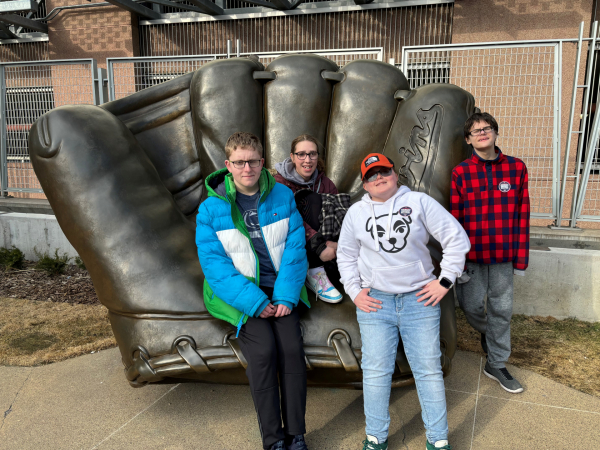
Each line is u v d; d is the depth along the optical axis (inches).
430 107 106.9
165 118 121.3
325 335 84.3
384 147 116.0
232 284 74.6
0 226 208.1
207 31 296.4
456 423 87.2
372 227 75.5
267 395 72.2
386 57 263.9
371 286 77.6
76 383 102.9
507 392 99.5
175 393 98.5
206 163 116.5
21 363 112.4
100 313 150.6
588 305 142.2
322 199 91.4
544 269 144.2
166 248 90.3
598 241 150.8
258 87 121.6
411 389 100.5
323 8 267.4
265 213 80.5
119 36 303.1
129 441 81.5
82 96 268.4
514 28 229.6
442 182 102.9
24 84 225.1
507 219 95.5
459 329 137.5
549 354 119.2
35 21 308.7
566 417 89.4
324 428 85.4
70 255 201.9
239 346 80.6
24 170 234.8
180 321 83.7
